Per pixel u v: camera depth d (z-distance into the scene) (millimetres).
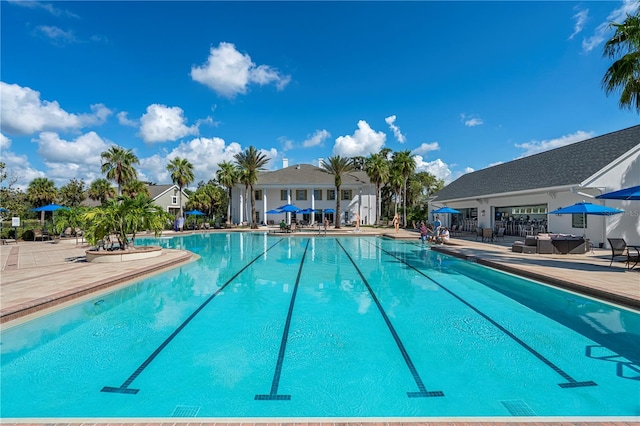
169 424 3061
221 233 33938
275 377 4262
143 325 6234
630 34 10375
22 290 7863
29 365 4598
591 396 3762
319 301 7898
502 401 3686
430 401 3693
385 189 56594
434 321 6395
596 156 18125
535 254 14438
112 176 37938
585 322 6262
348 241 24688
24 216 31891
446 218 34031
